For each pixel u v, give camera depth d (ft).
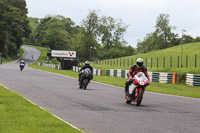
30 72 226.58
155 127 42.42
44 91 90.58
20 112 47.55
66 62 365.81
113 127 41.55
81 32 582.76
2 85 103.96
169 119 49.49
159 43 623.36
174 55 392.47
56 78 168.25
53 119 43.39
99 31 611.06
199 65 278.05
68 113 52.37
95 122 44.86
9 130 34.76
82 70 108.58
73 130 36.58
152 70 242.17
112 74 228.43
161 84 159.84
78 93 89.15
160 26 622.54
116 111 56.54
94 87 119.03
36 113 47.67
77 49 589.32
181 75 169.68
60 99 72.33
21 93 82.84
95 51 584.81
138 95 65.31
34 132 34.27
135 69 68.85
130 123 44.83
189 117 52.37
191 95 100.89
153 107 64.69
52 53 390.63
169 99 84.38
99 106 62.54
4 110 48.67
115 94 91.91
